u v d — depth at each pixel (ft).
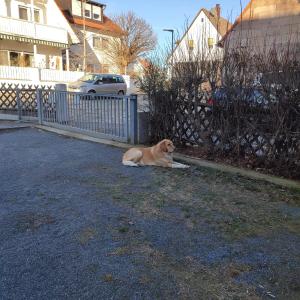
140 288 8.20
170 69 22.82
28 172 18.21
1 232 11.09
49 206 13.38
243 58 18.40
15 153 22.90
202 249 10.07
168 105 23.21
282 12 54.44
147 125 25.27
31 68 72.90
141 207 13.30
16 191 15.14
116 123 26.35
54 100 32.91
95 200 14.05
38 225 11.63
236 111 18.85
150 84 24.22
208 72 20.18
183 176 17.48
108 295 7.93
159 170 18.58
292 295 8.00
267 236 10.93
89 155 22.25
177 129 23.13
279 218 12.32
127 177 17.31
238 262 9.37
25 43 80.69
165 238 10.74
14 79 69.72
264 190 15.31
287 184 15.81
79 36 109.70
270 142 17.52
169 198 14.33
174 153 22.26
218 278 8.64
